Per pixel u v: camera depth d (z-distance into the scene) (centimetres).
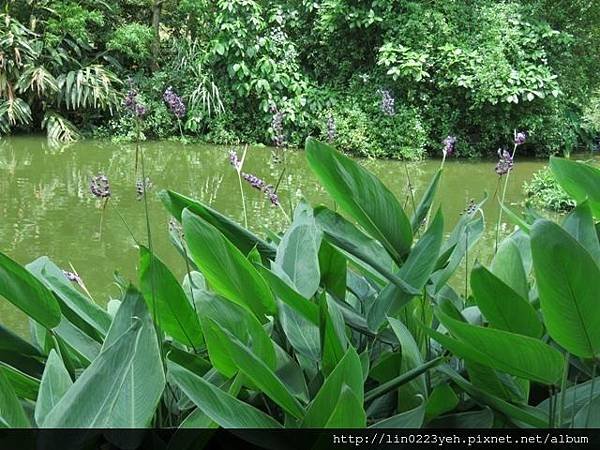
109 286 406
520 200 682
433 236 90
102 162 868
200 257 89
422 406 73
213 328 77
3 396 67
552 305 72
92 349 92
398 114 1023
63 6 1109
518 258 101
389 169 905
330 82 1127
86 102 1079
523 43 1080
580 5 1127
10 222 552
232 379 82
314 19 1140
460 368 96
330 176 92
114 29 1174
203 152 976
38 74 1047
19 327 311
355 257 99
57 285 98
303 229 102
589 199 107
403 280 89
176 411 87
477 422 81
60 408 65
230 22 1090
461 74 1034
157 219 562
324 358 85
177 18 1235
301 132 1084
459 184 796
